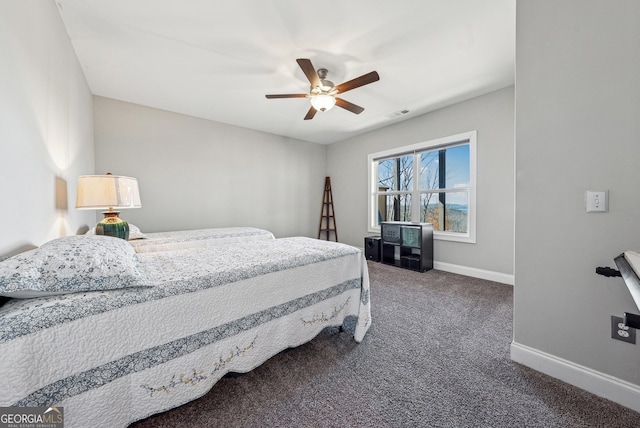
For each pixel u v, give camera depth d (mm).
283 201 5012
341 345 1772
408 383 1382
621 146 1172
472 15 1859
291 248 1989
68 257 944
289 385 1367
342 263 1868
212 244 2959
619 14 1160
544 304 1427
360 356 1636
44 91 1462
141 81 2809
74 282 905
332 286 1795
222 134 4203
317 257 1726
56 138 1668
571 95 1298
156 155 3586
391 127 4336
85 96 2672
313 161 5445
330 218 5652
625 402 1187
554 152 1359
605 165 1213
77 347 869
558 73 1333
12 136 1075
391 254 4164
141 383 1007
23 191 1167
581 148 1276
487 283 3125
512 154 3029
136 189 2025
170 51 2264
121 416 963
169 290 1092
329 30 2006
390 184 4574
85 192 1750
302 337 1598
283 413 1180
